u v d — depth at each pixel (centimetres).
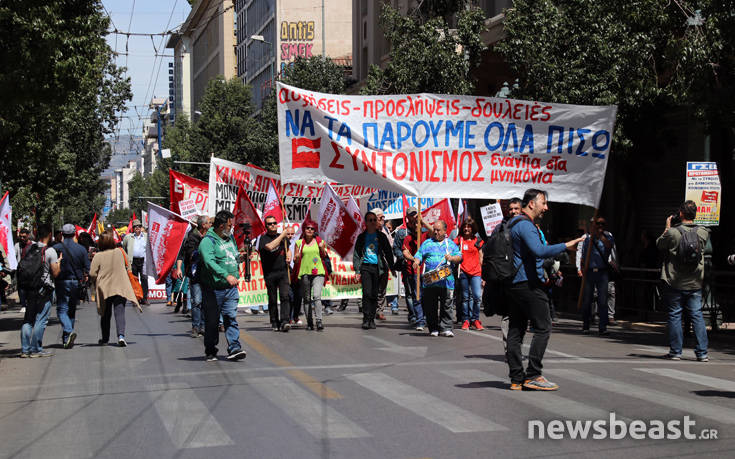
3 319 2017
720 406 765
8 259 1528
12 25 1513
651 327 1595
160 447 625
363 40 4741
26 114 1803
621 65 1761
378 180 1435
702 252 1123
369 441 631
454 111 1427
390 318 1811
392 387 870
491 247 852
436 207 1797
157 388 887
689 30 1483
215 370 1009
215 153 5878
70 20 1711
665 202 2189
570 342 1324
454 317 1766
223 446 623
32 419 748
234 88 5931
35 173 3091
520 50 1991
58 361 1145
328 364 1046
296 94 1430
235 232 1595
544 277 850
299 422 702
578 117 1427
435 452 596
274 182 1797
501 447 609
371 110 1435
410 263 1519
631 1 1550
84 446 637
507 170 1430
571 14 1911
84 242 1852
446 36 2394
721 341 1419
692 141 2064
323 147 1437
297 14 7962
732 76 1460
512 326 862
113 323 1764
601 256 1470
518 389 852
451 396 816
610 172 2414
